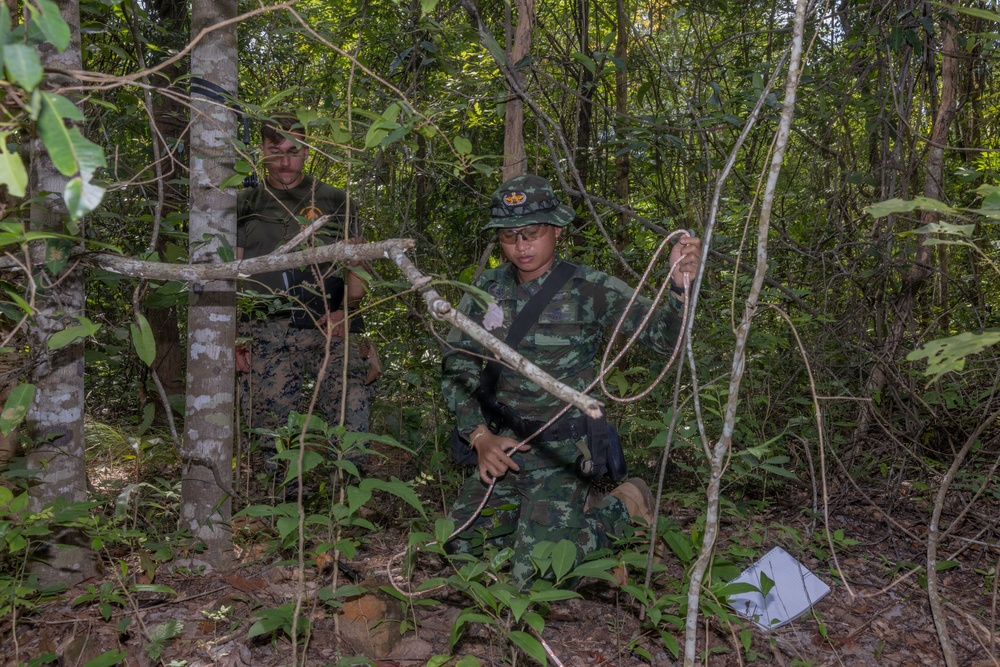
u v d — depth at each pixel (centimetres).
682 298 254
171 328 475
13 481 259
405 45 384
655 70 529
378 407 459
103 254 210
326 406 372
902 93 396
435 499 387
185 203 404
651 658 238
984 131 625
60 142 98
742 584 239
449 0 446
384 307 448
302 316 354
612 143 407
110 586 242
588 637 258
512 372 284
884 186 410
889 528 340
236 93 285
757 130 412
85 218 267
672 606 254
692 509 381
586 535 283
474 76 440
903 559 323
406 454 452
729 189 431
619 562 243
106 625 244
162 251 346
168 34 384
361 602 246
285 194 349
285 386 358
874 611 281
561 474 284
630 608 275
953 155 569
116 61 378
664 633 221
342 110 307
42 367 256
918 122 453
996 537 341
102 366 488
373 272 317
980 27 485
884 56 420
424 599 234
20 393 172
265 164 338
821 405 393
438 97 414
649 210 488
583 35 486
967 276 479
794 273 495
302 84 494
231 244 289
